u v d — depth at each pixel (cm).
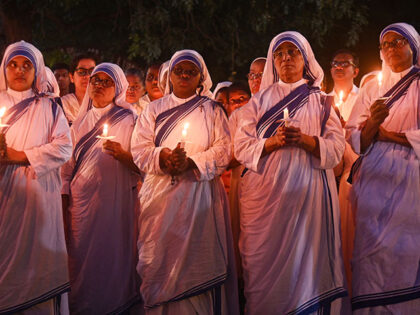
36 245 437
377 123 436
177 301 448
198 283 448
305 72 458
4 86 456
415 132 432
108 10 1105
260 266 439
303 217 434
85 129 517
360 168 462
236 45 1088
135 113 531
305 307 426
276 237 435
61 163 446
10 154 426
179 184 452
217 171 457
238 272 515
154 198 455
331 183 450
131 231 512
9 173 434
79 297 503
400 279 434
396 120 447
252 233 445
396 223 437
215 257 456
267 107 450
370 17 1166
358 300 446
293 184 434
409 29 449
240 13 1044
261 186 442
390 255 436
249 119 453
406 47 447
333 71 597
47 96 463
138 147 462
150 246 453
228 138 470
